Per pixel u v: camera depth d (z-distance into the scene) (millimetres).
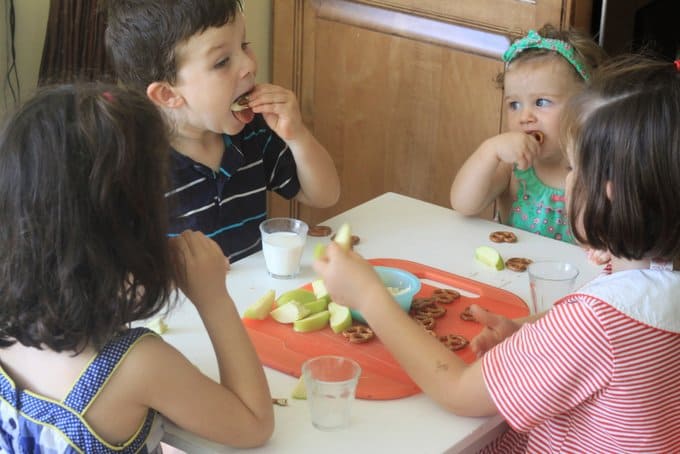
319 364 1233
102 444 1063
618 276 1156
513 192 2062
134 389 1068
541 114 1967
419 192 2773
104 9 2416
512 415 1155
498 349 1191
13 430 1079
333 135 2906
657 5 2330
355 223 1832
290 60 2898
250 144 1899
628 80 1149
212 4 1658
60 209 979
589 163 1156
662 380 1127
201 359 1319
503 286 1584
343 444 1155
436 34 2576
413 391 1259
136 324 1385
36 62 2711
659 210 1115
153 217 1042
